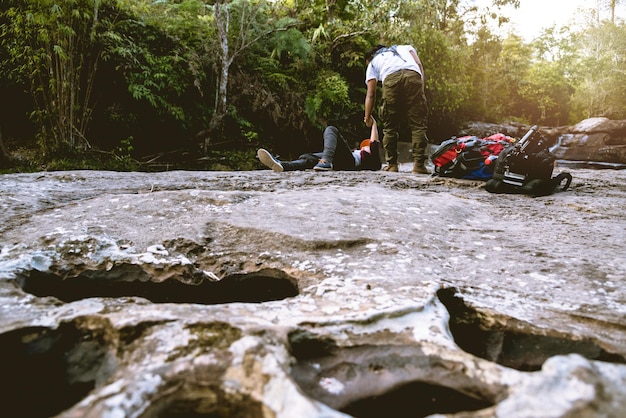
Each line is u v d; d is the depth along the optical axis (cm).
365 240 197
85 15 661
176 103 813
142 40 801
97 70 734
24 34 635
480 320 137
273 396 82
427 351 107
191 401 83
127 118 756
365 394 96
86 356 104
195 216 227
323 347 110
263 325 107
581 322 134
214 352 95
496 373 96
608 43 2856
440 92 1363
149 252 180
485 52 1816
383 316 122
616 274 170
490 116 1692
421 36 1269
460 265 180
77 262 172
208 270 177
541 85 2159
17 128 716
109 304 122
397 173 476
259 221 218
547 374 85
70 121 677
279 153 967
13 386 98
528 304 145
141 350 98
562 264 180
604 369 86
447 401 93
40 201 271
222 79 834
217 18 822
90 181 359
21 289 143
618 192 370
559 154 1473
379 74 504
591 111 2497
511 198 343
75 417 77
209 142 856
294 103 970
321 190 336
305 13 1133
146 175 407
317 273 163
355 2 1199
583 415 74
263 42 971
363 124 1134
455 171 419
